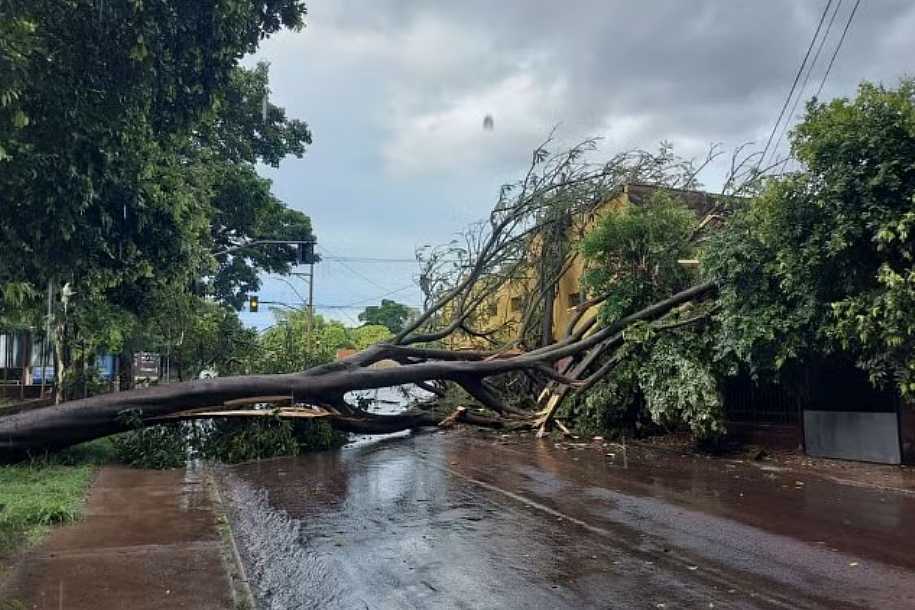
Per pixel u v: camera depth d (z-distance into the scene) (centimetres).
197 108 860
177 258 1160
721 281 1291
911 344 1027
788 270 1139
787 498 931
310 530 794
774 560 643
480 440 1725
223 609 498
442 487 1069
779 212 1151
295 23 890
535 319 2188
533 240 2106
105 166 812
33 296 898
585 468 1227
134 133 833
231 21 802
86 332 1586
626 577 596
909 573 599
